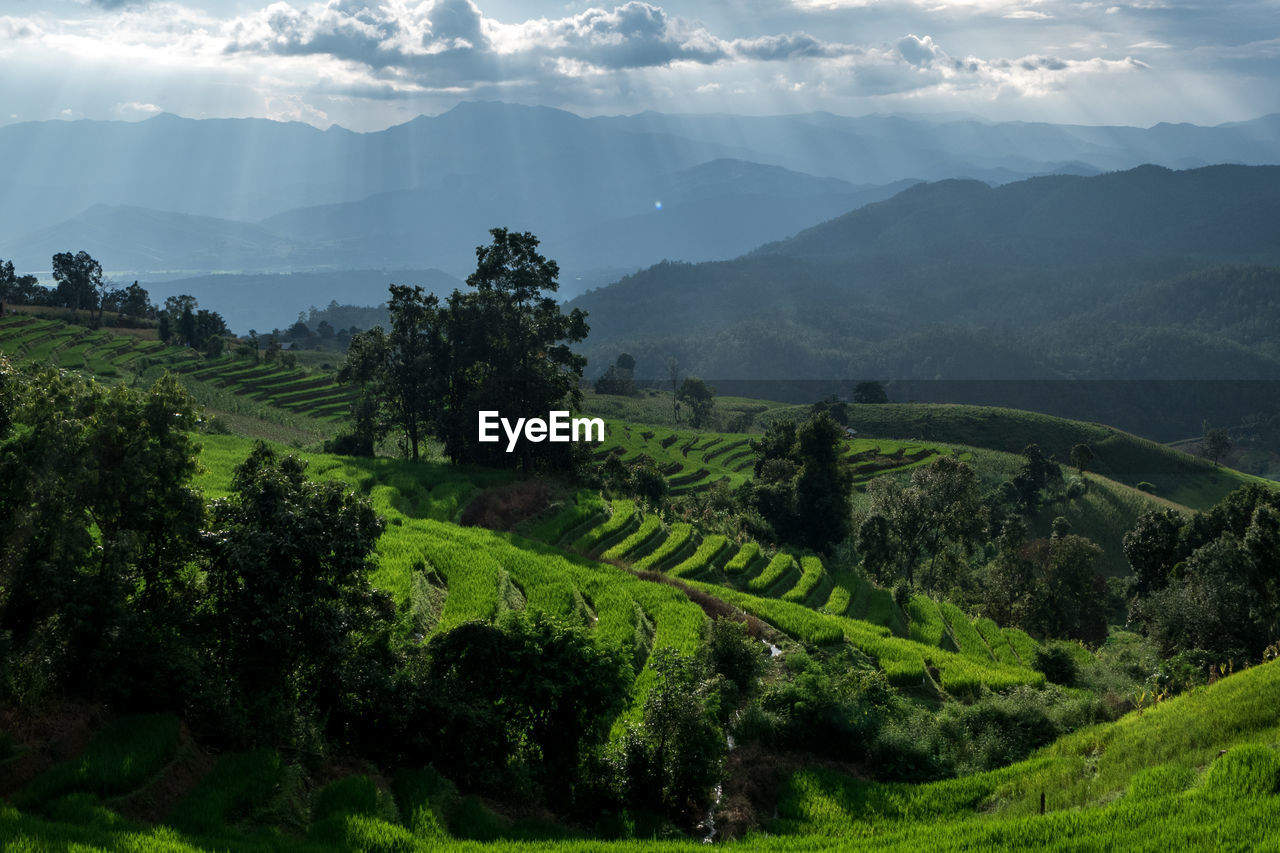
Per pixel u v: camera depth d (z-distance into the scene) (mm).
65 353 131500
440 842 16484
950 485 69562
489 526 53344
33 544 17734
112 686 17250
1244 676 23219
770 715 27141
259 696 19219
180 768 16578
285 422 108750
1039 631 69438
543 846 16891
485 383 65062
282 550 19641
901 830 19703
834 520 72188
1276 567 41094
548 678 21109
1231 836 15023
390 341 67562
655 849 17312
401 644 22656
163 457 19562
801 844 18906
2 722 15781
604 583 39656
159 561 20188
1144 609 52094
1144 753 20641
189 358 147000
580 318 67750
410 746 20312
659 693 22125
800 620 40562
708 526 65188
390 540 41344
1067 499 119812
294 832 16203
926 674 36812
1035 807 19953
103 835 13438
